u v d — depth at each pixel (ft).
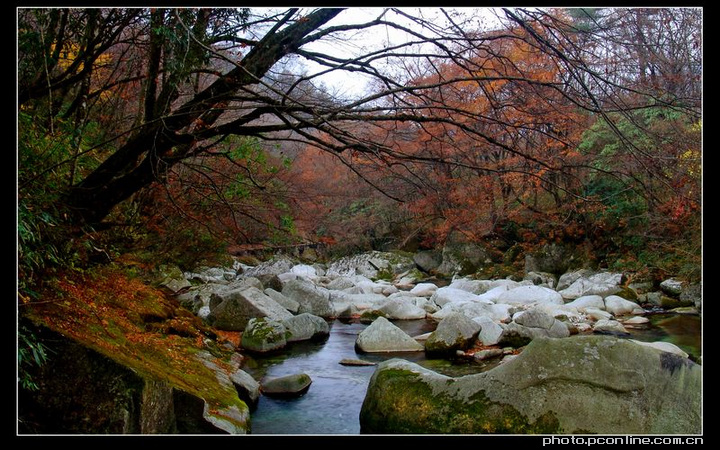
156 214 25.93
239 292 33.19
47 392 11.39
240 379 20.10
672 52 21.48
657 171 16.47
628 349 14.83
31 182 13.33
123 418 11.39
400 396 16.21
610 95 16.63
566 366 14.78
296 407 19.63
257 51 15.79
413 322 38.55
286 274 55.31
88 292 17.98
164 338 19.58
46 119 17.54
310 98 18.35
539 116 16.75
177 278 39.09
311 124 14.44
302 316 32.83
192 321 26.25
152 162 15.97
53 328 12.04
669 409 13.93
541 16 16.38
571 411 14.19
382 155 15.52
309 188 35.81
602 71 19.92
